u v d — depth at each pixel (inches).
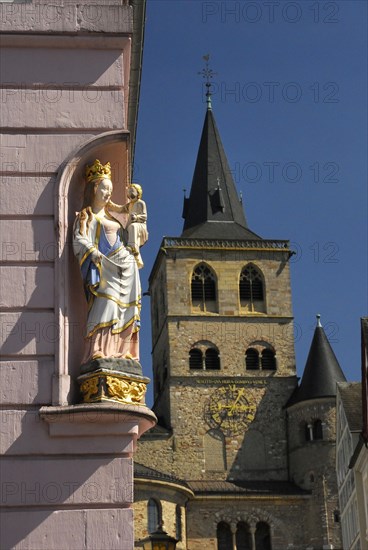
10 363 1103.0
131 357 1146.0
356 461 5029.5
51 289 1132.5
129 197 1211.2
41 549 1050.7
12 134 1183.6
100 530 1060.5
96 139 1181.7
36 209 1159.0
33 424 1085.8
